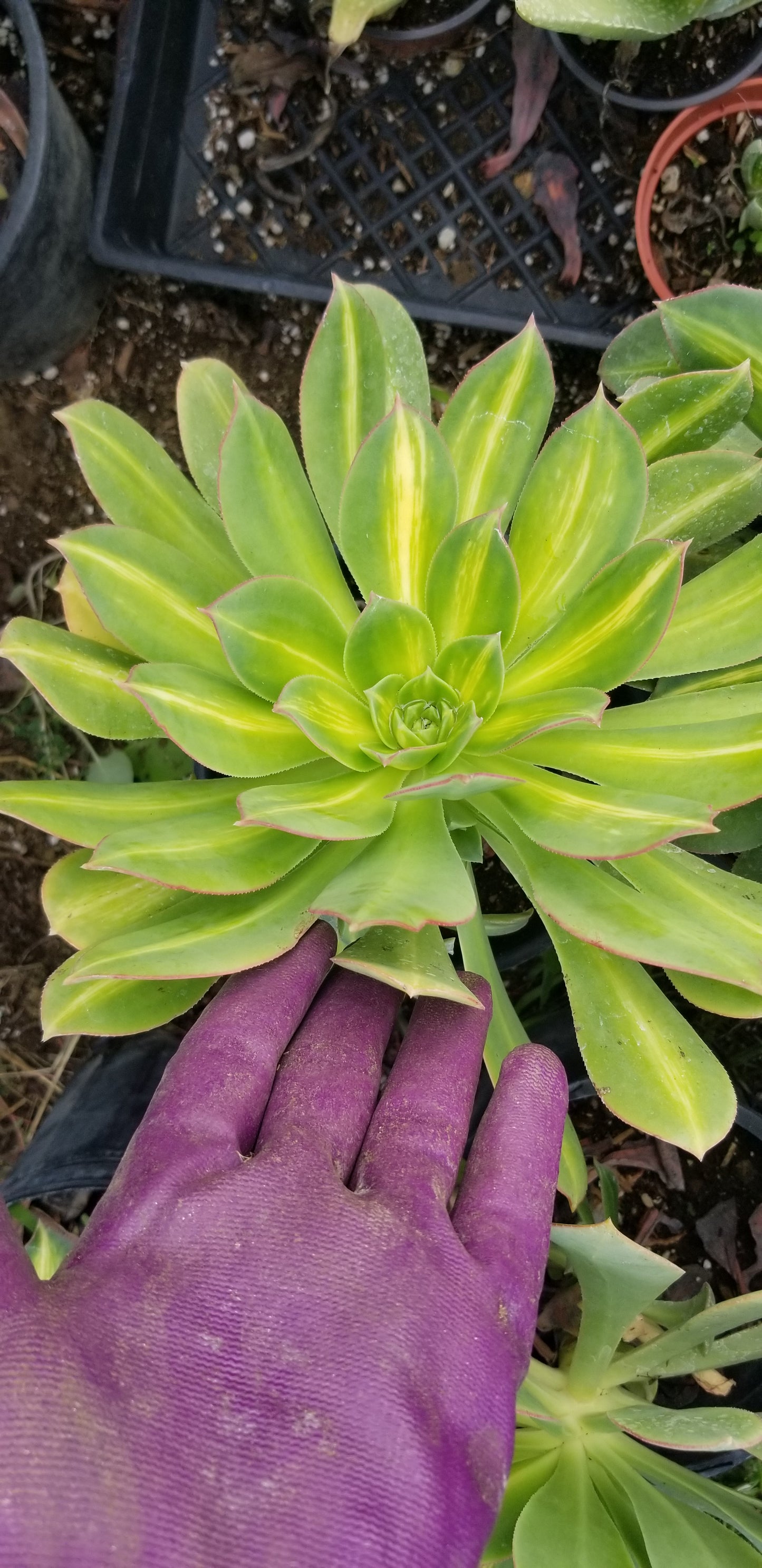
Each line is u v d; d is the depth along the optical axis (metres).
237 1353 0.19
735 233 0.43
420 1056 0.25
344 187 0.46
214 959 0.23
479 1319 0.21
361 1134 0.24
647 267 0.43
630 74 0.42
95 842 0.26
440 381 0.47
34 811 0.26
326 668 0.29
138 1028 0.26
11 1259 0.19
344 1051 0.25
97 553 0.26
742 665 0.31
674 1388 0.35
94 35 0.47
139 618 0.27
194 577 0.28
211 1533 0.17
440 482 0.27
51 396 0.48
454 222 0.45
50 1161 0.38
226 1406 0.18
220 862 0.25
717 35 0.41
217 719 0.26
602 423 0.26
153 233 0.46
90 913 0.27
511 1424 0.21
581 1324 0.28
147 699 0.25
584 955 0.28
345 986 0.26
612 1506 0.30
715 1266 0.36
